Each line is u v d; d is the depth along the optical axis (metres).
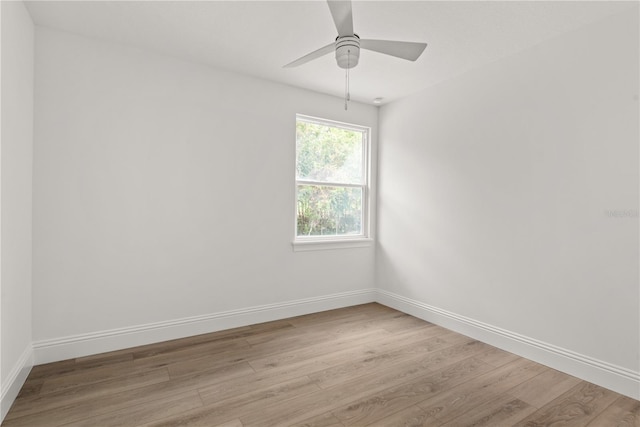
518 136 2.65
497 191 2.81
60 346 2.45
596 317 2.23
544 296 2.50
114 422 1.79
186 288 2.93
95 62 2.52
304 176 3.65
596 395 2.10
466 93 3.06
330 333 3.09
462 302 3.10
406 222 3.68
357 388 2.16
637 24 2.04
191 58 2.85
